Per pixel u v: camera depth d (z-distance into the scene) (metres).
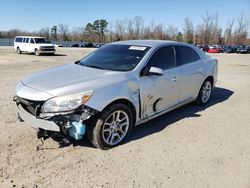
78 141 4.32
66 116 3.66
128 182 3.37
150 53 4.84
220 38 81.69
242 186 3.38
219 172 3.66
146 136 4.67
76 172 3.52
